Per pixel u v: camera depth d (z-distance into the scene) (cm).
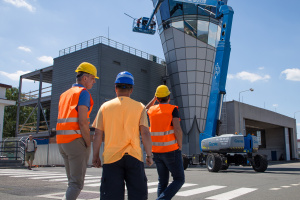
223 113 4028
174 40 3133
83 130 338
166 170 453
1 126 2805
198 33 3102
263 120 4766
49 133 3075
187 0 1994
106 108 307
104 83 2941
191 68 3092
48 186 758
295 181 970
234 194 664
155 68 3619
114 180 283
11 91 5603
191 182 928
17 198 565
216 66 1669
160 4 3122
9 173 1180
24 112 5569
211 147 1605
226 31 1689
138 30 3359
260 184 874
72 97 348
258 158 1498
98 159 307
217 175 1228
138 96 3312
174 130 439
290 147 6000
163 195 422
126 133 292
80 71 374
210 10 3066
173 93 3234
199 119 3094
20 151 1953
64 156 360
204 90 3133
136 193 285
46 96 3403
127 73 320
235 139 1520
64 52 3328
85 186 784
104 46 3019
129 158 286
